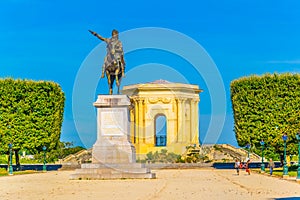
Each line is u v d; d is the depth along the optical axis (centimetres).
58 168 9562
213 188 4706
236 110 9075
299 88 8806
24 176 6994
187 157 8800
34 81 8931
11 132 8675
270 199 3712
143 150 7106
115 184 5038
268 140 8812
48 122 8875
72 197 3825
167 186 4888
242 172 7912
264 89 8912
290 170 8212
